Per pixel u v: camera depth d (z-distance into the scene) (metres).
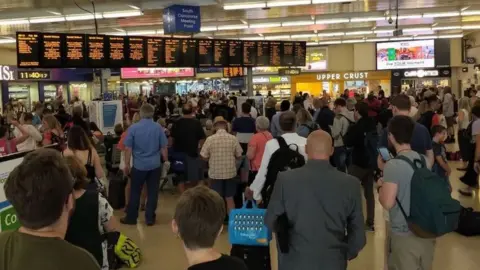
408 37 23.59
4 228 2.19
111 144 7.94
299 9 13.73
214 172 5.71
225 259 1.79
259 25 16.73
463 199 7.09
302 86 25.81
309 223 2.58
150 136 5.98
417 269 2.88
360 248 2.63
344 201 2.60
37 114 9.54
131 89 26.48
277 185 2.70
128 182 6.87
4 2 11.21
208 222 1.77
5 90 17.78
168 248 5.20
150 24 16.17
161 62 10.70
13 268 1.36
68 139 4.24
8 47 20.30
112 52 9.90
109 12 12.55
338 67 25.48
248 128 7.27
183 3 11.75
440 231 2.70
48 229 1.45
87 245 2.57
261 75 25.16
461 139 8.41
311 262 2.57
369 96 9.20
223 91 24.11
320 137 2.70
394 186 2.83
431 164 3.79
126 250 4.59
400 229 2.88
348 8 13.79
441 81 24.06
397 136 2.93
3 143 6.39
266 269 3.58
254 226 3.55
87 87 21.55
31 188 1.41
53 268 1.38
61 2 11.31
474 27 19.20
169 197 7.71
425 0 12.79
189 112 7.09
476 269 4.41
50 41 9.15
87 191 2.66
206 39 11.57
